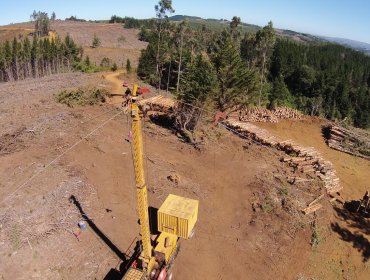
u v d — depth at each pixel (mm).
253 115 54656
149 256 19031
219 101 48094
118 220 25484
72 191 27422
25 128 36844
